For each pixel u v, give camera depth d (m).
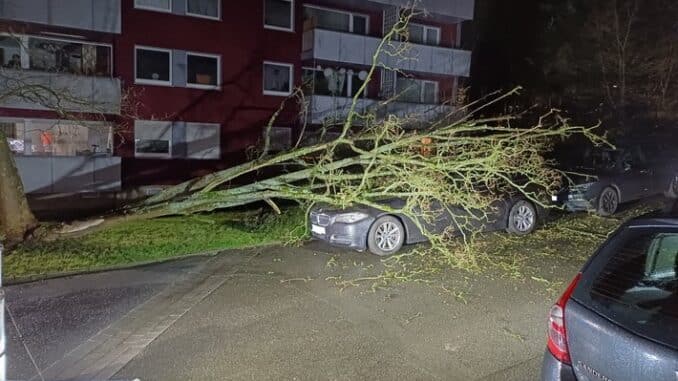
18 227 8.35
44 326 5.02
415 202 7.69
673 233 2.65
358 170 10.59
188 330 4.94
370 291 6.15
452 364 4.23
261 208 12.41
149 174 18.38
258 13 20.09
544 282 6.47
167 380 3.96
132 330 4.94
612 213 11.48
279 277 6.77
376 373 4.07
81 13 15.96
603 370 2.44
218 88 19.52
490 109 23.55
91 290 6.16
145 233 9.32
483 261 7.56
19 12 15.04
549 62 24.00
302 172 8.80
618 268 2.72
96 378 3.97
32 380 3.91
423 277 6.73
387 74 22.17
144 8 17.92
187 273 6.95
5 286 6.26
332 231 8.11
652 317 2.40
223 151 19.75
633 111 21.70
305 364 4.23
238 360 4.30
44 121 16.52
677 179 13.13
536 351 4.48
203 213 11.93
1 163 8.20
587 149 13.62
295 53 21.02
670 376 2.17
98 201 16.20
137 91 17.94
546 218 10.38
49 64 16.98
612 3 22.00
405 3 21.48
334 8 22.06
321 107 20.11
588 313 2.57
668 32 21.67
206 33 19.08
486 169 7.72
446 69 22.61
